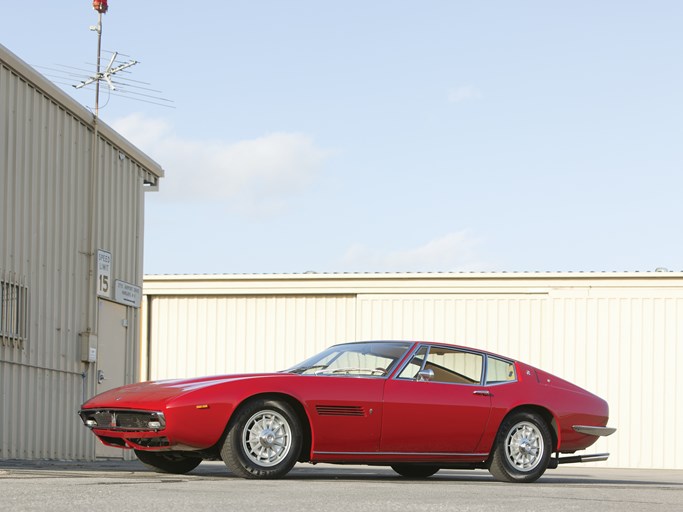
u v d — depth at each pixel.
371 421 8.53
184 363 23.36
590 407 9.70
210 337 23.33
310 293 22.89
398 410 8.65
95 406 8.38
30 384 13.00
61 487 6.53
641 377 21.62
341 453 8.44
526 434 9.34
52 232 13.66
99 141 15.20
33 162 13.10
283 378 8.27
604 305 21.84
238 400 7.94
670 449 21.42
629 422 21.58
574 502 6.64
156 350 23.50
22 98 12.80
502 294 22.19
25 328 12.80
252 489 6.81
